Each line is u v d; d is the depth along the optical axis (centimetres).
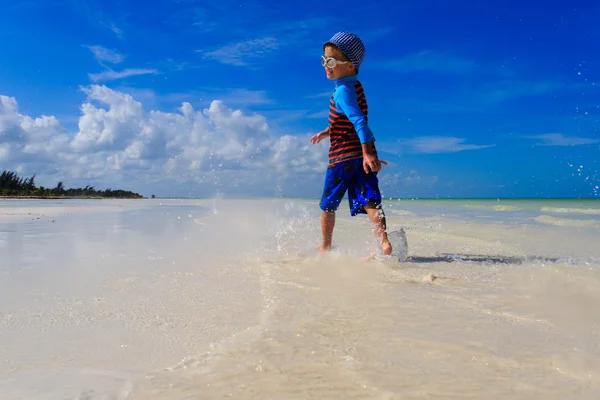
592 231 511
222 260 293
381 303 177
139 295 201
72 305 184
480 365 115
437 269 258
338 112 321
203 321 162
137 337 145
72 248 353
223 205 1279
